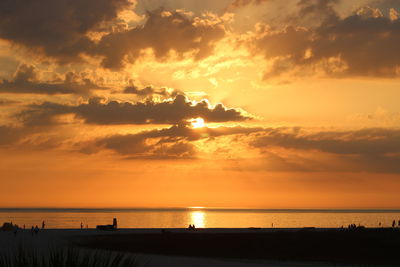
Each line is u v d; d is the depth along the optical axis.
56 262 7.26
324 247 65.69
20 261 7.28
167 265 43.97
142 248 64.31
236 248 66.44
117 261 7.89
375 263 53.94
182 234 86.31
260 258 57.59
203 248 66.25
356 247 64.94
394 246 64.81
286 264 51.38
